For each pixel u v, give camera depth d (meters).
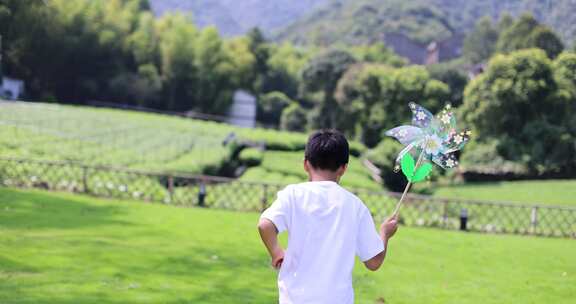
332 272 2.85
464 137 3.23
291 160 40.66
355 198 3.03
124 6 61.59
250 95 68.12
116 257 8.17
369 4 108.88
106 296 6.27
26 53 38.91
